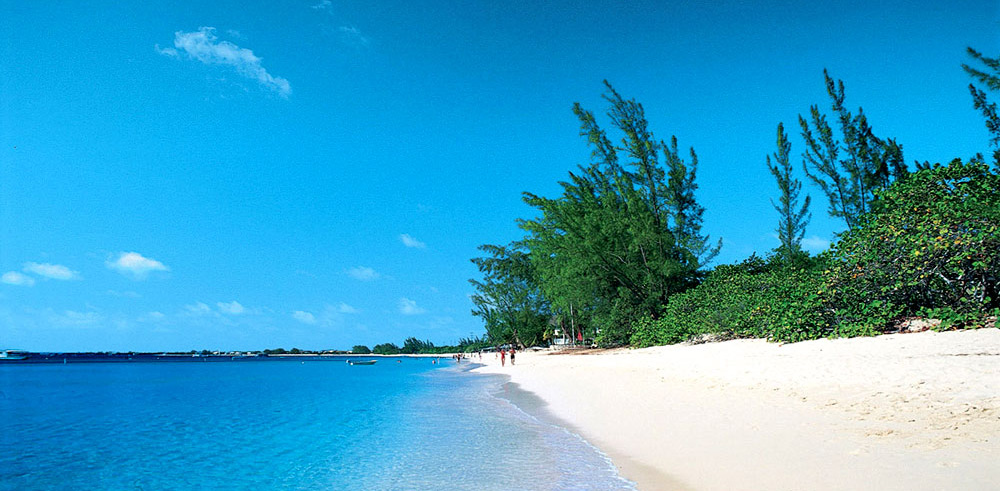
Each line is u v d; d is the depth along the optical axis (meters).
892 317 16.75
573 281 39.28
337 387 29.66
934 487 4.93
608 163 40.47
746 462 6.66
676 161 37.72
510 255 72.50
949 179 19.05
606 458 7.98
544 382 23.14
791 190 33.28
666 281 36.25
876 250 17.69
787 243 33.47
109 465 10.12
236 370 67.06
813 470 5.94
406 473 8.06
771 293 23.64
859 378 11.11
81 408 20.31
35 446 12.24
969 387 8.95
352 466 8.88
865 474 5.57
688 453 7.53
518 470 7.75
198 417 16.84
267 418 16.17
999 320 13.21
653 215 37.19
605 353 37.28
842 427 7.75
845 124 31.52
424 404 17.98
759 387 12.27
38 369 73.56
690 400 12.15
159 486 8.51
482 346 118.19
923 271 16.28
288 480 8.27
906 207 18.52
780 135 33.56
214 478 8.80
